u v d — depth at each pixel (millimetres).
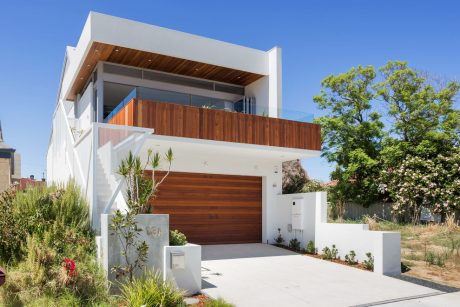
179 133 12492
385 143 23906
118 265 7727
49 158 21781
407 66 24016
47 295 6727
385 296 8461
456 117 22281
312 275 10398
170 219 14242
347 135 24359
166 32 15070
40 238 8328
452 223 17016
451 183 20141
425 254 12141
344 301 8000
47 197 9508
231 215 15586
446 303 8078
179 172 14594
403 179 21484
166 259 8055
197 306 7336
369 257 11281
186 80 17438
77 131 15180
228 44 16469
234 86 18578
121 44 14102
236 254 13320
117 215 7668
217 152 14672
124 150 11203
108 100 15648
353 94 24469
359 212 24344
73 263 7035
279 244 15695
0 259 7859
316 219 13828
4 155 33875
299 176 20625
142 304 6453
